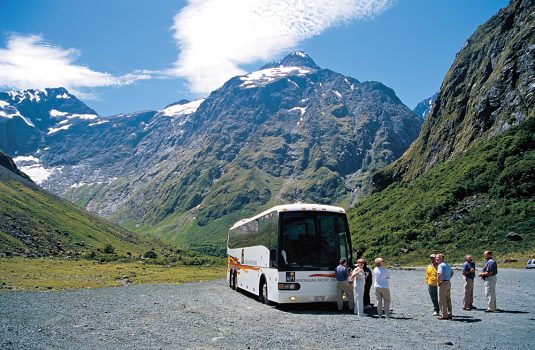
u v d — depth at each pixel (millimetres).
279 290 24531
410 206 115188
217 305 28922
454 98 170250
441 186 112562
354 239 116250
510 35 148625
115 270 79188
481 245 77625
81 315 24500
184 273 77875
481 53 172375
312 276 24797
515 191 87062
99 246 148750
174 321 21797
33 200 174250
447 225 92125
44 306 29125
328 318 22188
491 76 144375
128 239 195750
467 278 24406
